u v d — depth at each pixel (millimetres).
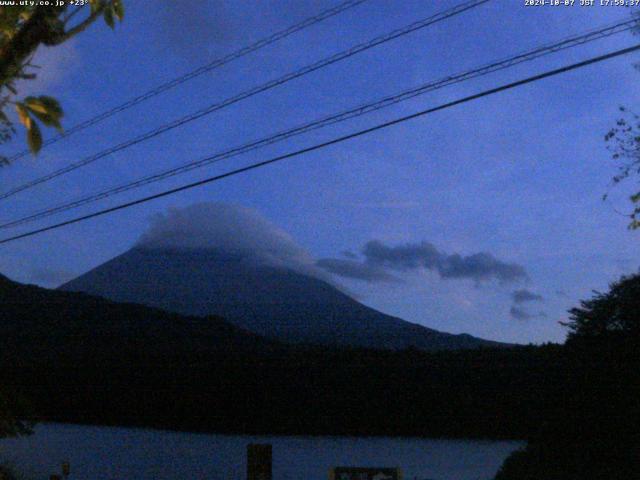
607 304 17516
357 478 11039
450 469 23266
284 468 24297
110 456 27562
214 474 23859
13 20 7629
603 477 15758
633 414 16156
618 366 16781
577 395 17141
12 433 21047
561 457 16984
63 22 7848
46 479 22469
